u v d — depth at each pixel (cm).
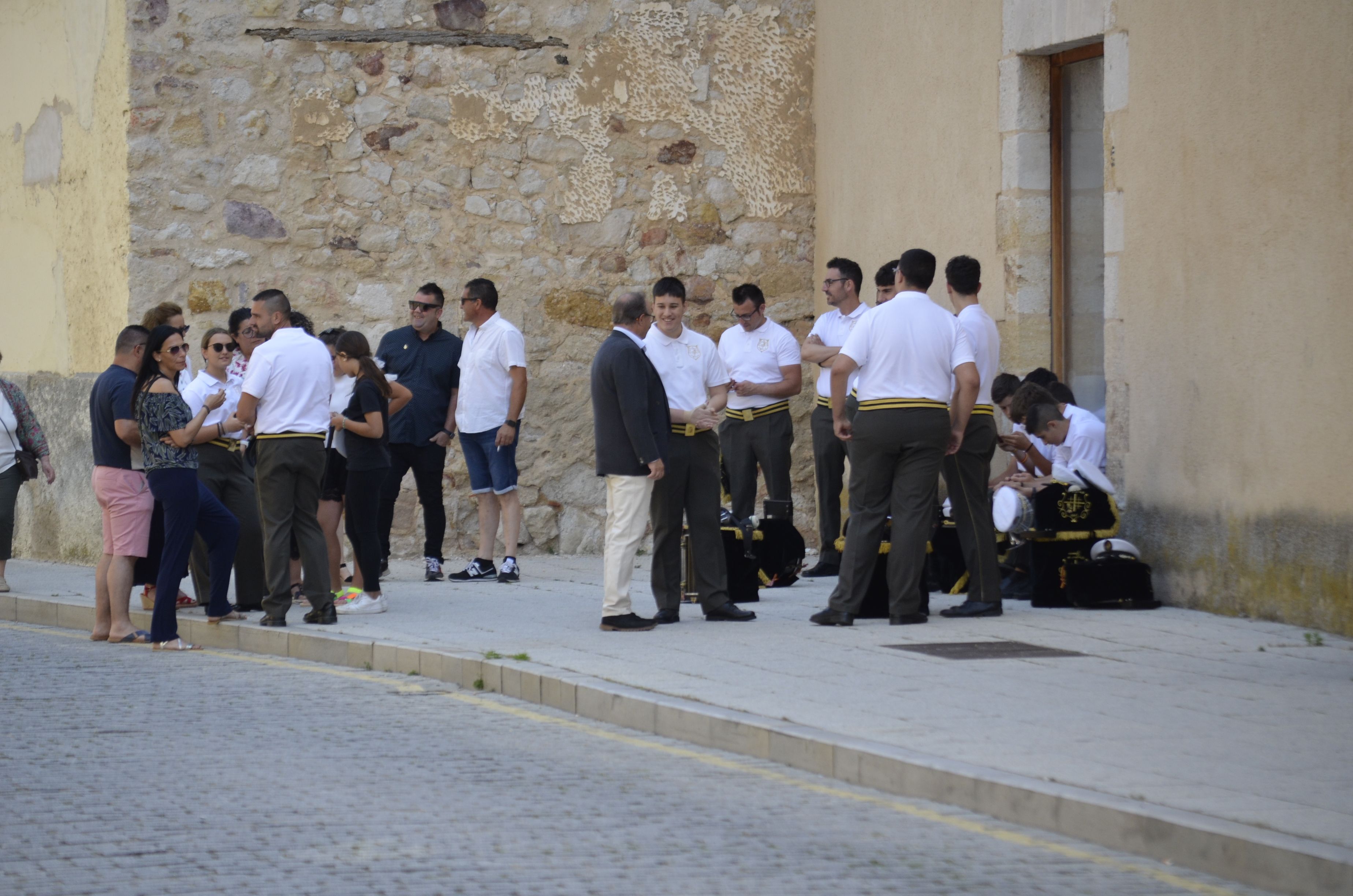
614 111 4478
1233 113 2900
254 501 3231
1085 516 3064
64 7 4447
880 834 1608
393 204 4325
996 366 2986
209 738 2112
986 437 2938
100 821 1667
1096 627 2777
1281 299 2777
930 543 3341
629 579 2816
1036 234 3619
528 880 1448
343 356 3159
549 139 4431
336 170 4284
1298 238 2731
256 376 2916
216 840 1590
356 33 4294
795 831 1622
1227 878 1444
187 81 4172
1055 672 2328
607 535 2845
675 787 1823
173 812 1706
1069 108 3597
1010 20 3619
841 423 2817
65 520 4456
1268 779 1667
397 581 3762
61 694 2462
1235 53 2895
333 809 1717
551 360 4431
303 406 2942
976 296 3048
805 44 4606
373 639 2761
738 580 3155
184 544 2952
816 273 4609
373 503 3139
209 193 4191
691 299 4538
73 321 4456
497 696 2431
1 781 1858
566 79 4441
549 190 4431
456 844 1572
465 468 4366
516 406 3716
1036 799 1627
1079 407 3472
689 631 2794
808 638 2688
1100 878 1448
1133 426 3194
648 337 2952
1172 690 2184
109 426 3022
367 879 1450
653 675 2334
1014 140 3619
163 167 4150
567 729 2162
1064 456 3247
